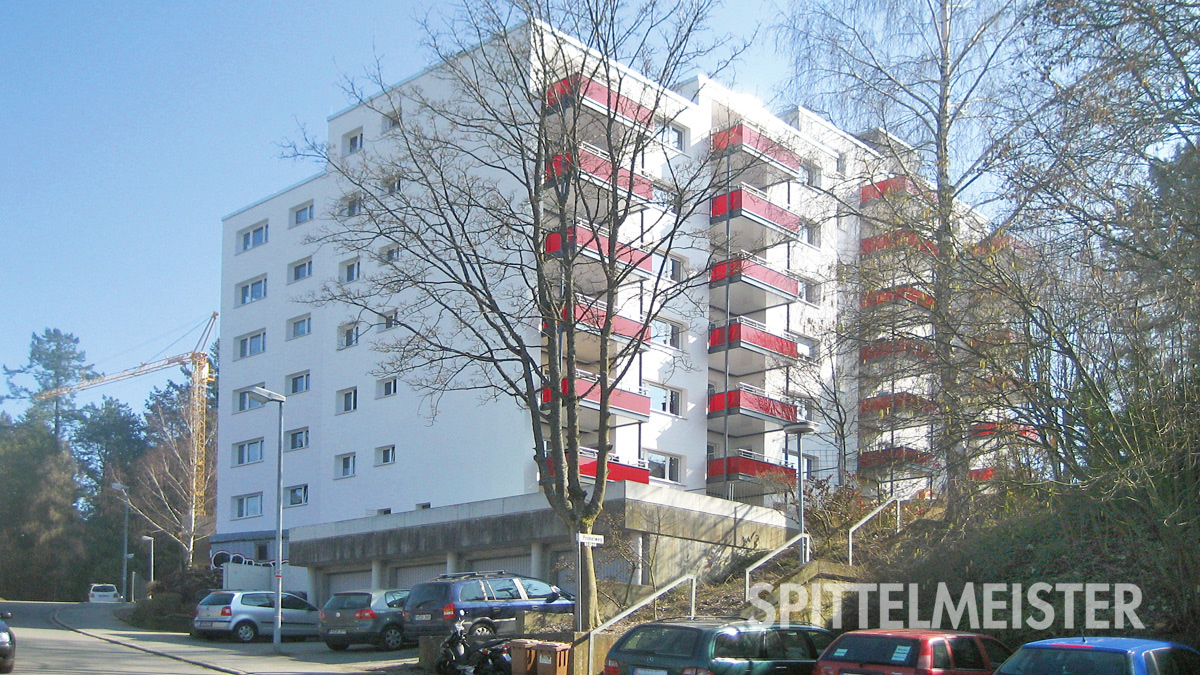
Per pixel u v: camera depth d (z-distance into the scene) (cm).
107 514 7900
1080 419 1409
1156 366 1352
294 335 4572
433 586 2334
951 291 1725
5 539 7381
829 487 2808
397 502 3834
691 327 3881
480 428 3603
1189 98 1391
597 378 2019
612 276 2019
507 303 3200
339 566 3400
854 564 2131
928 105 2136
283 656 2436
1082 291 1453
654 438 3728
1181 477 1366
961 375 1655
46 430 8406
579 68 2055
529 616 2078
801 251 4047
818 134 2531
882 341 1945
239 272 4847
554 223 3139
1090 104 1441
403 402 3897
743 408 3806
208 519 6494
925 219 1847
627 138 2081
